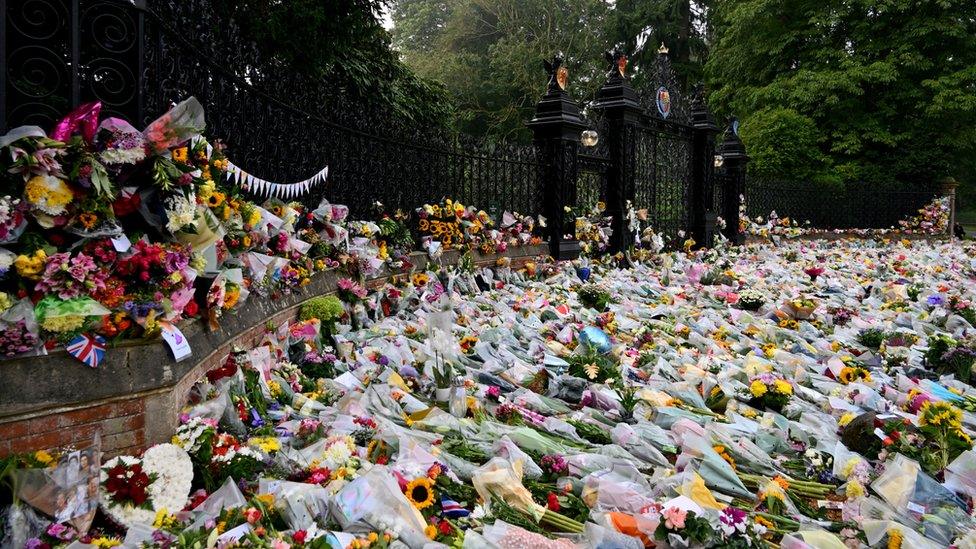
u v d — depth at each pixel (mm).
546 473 3539
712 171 15828
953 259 16531
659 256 13500
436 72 31922
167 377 2977
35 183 2686
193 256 3256
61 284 2703
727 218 17594
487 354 5648
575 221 11789
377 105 7945
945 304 8922
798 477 3951
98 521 2639
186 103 3053
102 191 2865
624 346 6496
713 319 8141
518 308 7922
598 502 3236
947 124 25031
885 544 3090
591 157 12492
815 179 23734
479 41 35125
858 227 24094
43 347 2699
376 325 6395
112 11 3219
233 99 4676
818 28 25797
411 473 3117
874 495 3645
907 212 25016
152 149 3062
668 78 14648
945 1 23609
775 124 24484
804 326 8078
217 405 3268
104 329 2830
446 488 3184
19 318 2588
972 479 3672
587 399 4832
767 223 19328
